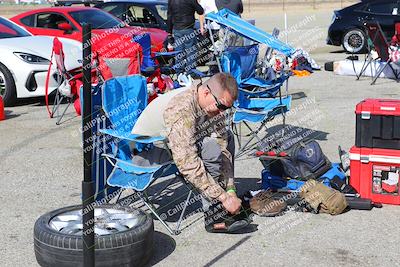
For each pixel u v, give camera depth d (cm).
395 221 468
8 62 960
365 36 1575
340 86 1123
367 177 504
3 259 416
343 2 4338
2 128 837
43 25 1222
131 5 1433
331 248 422
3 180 599
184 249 427
